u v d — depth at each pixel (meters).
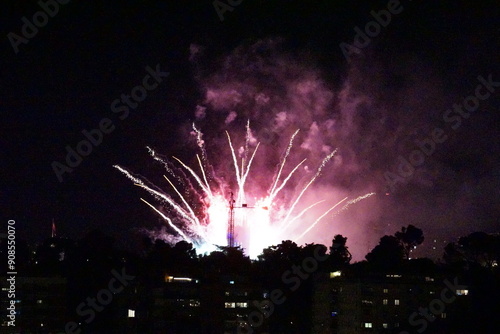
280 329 137.25
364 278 133.00
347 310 131.12
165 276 144.12
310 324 136.12
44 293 139.00
